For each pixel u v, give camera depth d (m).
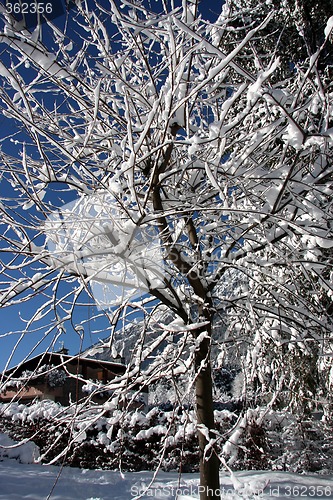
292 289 5.12
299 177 4.31
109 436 4.69
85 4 3.91
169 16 3.10
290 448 8.75
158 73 4.15
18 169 4.38
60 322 3.64
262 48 6.56
